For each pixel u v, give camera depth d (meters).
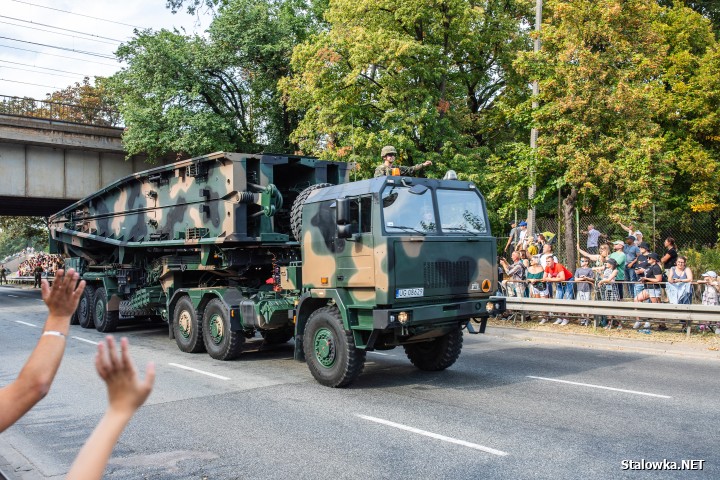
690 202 25.25
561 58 16.42
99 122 38.19
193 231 12.44
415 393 8.38
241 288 11.77
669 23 27.02
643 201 15.84
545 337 13.26
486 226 9.54
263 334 12.49
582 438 6.14
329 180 12.58
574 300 13.82
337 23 23.14
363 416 7.19
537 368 10.06
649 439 6.07
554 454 5.65
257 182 11.59
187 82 27.55
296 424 6.89
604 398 7.84
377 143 21.20
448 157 22.59
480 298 9.29
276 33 28.28
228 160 11.46
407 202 8.70
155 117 26.95
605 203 17.67
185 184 12.96
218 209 11.83
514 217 20.61
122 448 6.18
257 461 5.67
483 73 26.84
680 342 11.95
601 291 14.60
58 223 19.78
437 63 22.81
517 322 15.41
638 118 16.78
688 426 6.52
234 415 7.34
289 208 12.24
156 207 14.20
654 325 13.60
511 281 15.87
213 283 13.13
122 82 28.31
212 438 6.43
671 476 5.04
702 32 27.03
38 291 38.31
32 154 27.06
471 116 26.88
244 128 30.31
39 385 1.93
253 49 27.83
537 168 17.30
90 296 16.58
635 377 9.17
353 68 22.09
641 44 16.84
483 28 24.91
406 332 8.38
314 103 23.95
